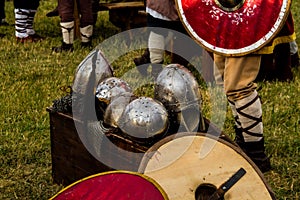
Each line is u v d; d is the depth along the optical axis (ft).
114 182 11.66
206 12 14.84
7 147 18.47
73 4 29.81
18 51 30.42
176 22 23.76
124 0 34.81
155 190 11.30
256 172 12.59
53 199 11.73
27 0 32.04
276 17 14.48
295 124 20.57
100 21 37.86
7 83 24.90
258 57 15.37
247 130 16.17
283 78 24.90
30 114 21.21
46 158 17.95
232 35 14.75
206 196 12.41
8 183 16.55
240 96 15.60
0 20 36.73
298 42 32.22
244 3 14.58
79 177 15.47
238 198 12.29
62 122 15.48
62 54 29.60
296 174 17.13
